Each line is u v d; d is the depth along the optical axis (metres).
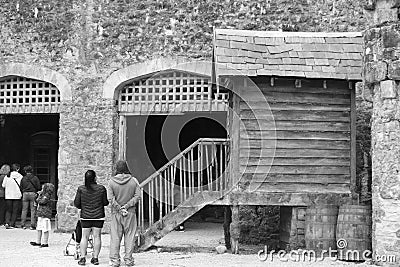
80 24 16.09
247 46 12.65
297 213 12.29
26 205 17.16
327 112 12.50
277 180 12.29
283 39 13.00
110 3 16.00
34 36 16.31
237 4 15.62
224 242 14.09
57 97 16.28
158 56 15.68
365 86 11.23
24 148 21.81
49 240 14.42
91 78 15.97
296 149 12.38
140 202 12.57
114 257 10.71
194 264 10.93
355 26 15.50
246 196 12.20
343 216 11.54
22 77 16.45
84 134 15.91
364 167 14.47
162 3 15.78
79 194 11.01
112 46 15.91
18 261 11.38
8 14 16.48
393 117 10.54
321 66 12.41
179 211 12.41
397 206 10.38
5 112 16.55
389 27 10.61
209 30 15.59
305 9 15.59
